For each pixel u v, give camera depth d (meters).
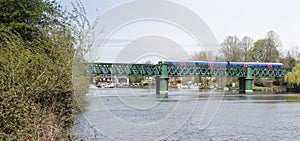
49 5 20.44
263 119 25.66
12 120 8.11
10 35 14.44
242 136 17.80
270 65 73.94
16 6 20.19
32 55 10.08
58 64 9.96
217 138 16.84
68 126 10.17
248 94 65.50
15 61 9.34
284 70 76.06
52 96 9.66
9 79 8.43
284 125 22.50
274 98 53.62
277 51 85.50
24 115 8.35
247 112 31.03
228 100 48.34
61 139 8.75
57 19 19.64
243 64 68.44
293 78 73.00
